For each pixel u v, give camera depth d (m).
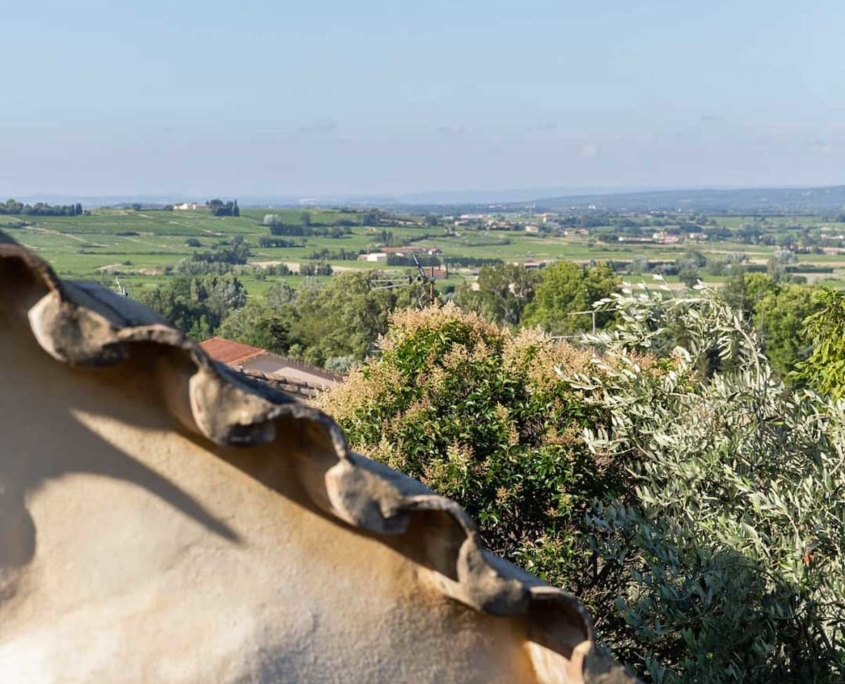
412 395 9.15
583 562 8.30
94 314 2.31
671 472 7.39
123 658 2.58
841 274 154.00
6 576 2.54
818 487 6.53
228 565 2.69
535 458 8.53
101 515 2.59
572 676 2.96
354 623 2.82
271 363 29.59
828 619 5.93
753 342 8.29
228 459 2.67
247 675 2.67
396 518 2.64
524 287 70.31
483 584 2.74
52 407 2.52
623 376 8.23
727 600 5.93
